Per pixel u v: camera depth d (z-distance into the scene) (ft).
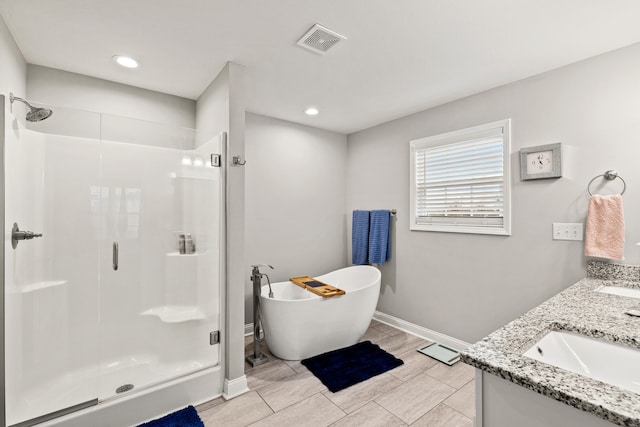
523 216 7.75
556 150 7.09
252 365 8.27
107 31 5.80
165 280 7.57
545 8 5.14
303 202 11.92
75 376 6.75
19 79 6.35
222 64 7.13
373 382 7.45
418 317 10.34
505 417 2.78
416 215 10.46
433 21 5.52
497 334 3.54
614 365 3.41
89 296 7.04
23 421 5.18
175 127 7.70
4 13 5.20
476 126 8.68
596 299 5.05
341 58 6.86
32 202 6.19
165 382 6.42
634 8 5.10
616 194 6.34
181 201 7.57
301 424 5.99
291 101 9.47
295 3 5.04
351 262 13.11
